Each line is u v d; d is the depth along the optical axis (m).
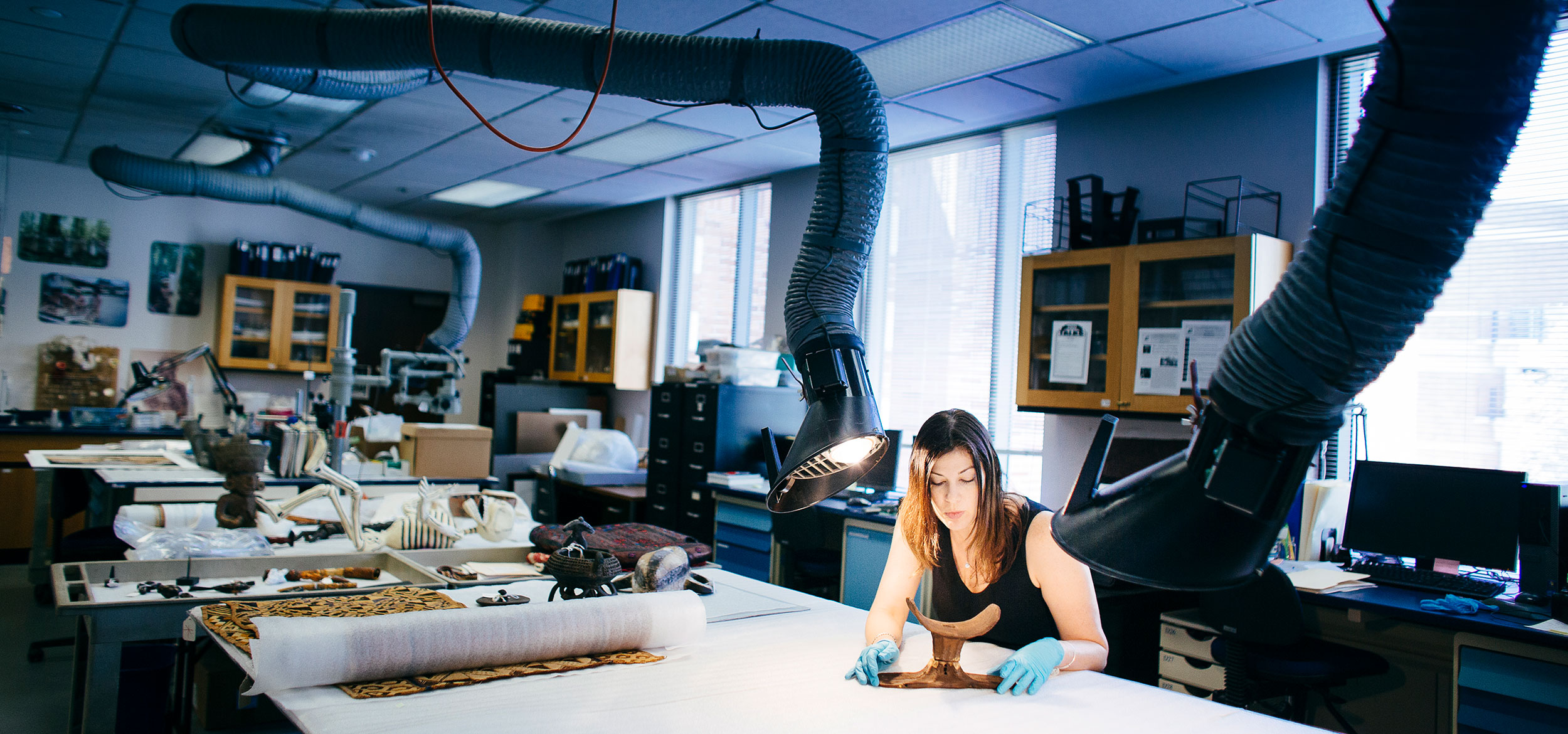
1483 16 0.85
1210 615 2.85
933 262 5.07
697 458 5.22
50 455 4.58
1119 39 3.45
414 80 4.11
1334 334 0.92
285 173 6.45
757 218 6.29
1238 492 1.02
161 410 6.74
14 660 3.79
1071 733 1.41
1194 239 3.42
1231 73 3.78
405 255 7.94
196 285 6.97
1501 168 0.88
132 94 4.71
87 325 6.57
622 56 2.83
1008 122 4.62
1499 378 3.22
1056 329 3.87
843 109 2.49
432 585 2.36
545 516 6.32
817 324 2.09
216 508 2.95
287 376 7.33
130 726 2.55
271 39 3.20
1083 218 3.94
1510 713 2.46
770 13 3.37
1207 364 3.37
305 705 1.43
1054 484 4.28
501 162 5.87
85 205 6.59
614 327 6.66
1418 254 0.88
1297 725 1.48
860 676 1.64
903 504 1.95
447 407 4.66
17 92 4.73
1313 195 3.54
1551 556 2.72
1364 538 3.15
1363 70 3.52
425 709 1.43
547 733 1.34
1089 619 1.82
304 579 2.43
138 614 2.03
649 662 1.74
